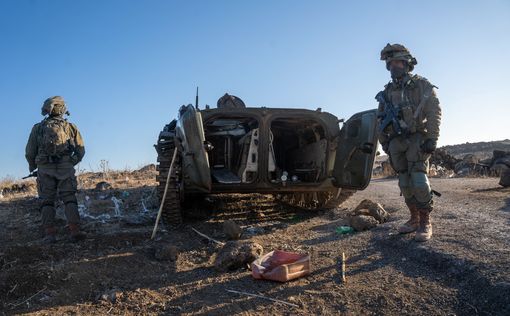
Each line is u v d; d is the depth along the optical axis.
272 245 5.57
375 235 5.55
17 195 10.58
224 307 3.77
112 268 4.79
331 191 7.58
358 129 6.80
